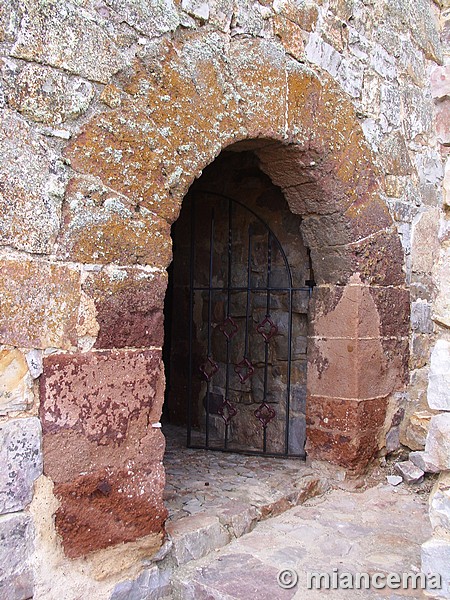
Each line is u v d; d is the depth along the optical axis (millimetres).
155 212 2246
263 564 2371
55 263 1940
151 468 2221
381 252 3451
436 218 3969
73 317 1981
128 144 2156
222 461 3520
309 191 3209
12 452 1828
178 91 2336
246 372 3959
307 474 3283
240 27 2656
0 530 1797
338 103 3178
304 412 3668
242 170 3951
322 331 3418
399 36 3768
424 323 3844
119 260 2125
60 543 1951
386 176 3586
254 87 2680
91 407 2029
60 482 1949
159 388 2254
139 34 2223
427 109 4004
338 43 3230
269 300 3754
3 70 1829
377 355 3414
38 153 1905
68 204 1979
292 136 2867
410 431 3590
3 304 1809
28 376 1872
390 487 3340
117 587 2102
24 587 1854
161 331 2264
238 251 4043
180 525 2486
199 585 2199
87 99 2041
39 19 1909
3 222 1811
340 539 2635
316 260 3422
